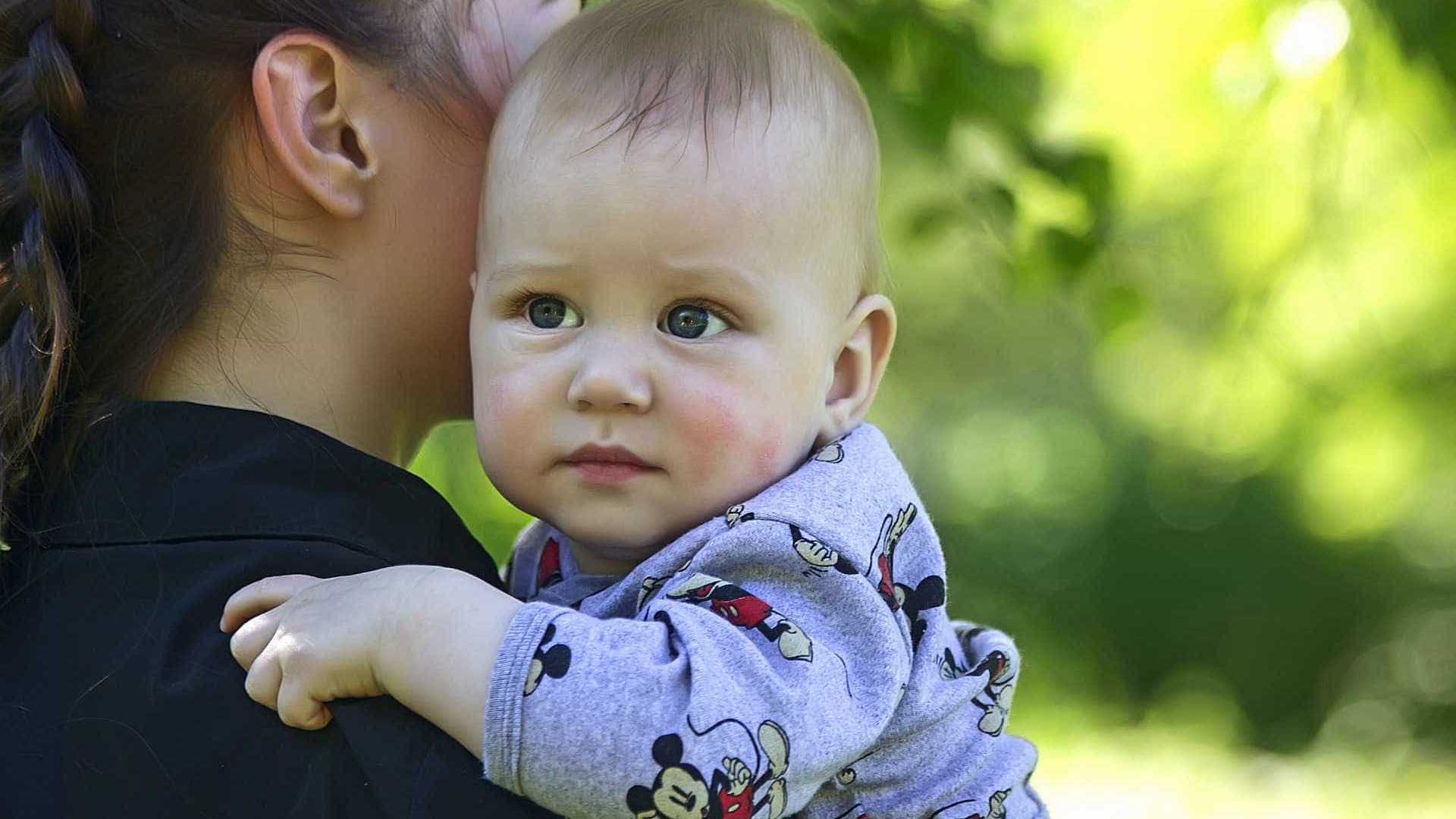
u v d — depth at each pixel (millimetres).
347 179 2213
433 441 8672
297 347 2213
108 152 2113
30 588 2004
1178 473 16734
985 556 17750
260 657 1911
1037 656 16859
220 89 2133
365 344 2289
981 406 18328
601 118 2189
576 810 1835
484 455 2262
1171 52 5387
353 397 2287
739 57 2275
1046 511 17719
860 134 2396
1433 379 7277
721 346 2191
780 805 1905
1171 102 5469
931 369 16656
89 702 1921
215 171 2143
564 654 1863
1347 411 7348
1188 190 5535
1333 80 4793
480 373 2264
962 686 2270
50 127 2074
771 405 2225
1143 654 16688
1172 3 5336
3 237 2107
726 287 2180
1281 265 5645
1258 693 16016
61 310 2031
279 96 2146
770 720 1898
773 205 2219
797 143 2262
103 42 2113
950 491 18219
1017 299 4379
